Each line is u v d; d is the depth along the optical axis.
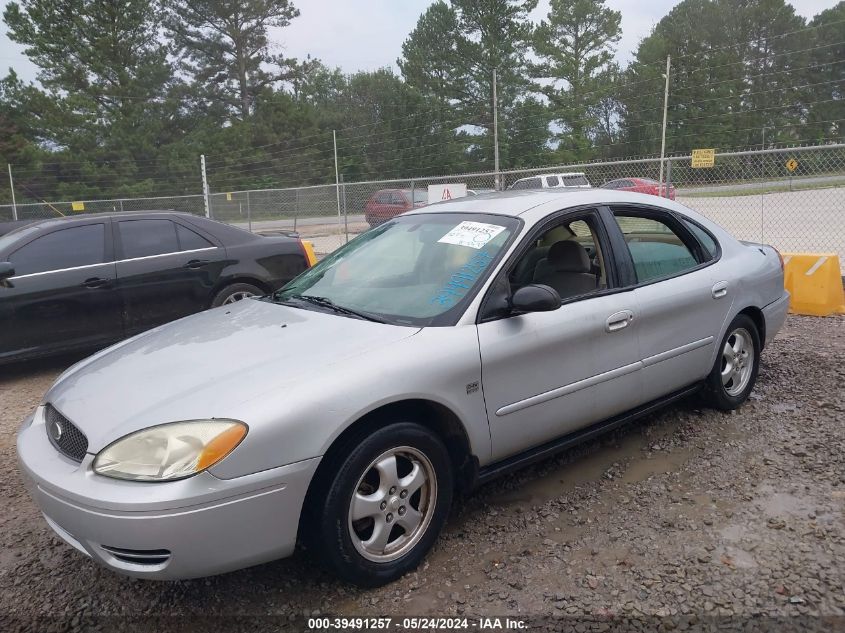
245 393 2.66
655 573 2.91
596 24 55.22
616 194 4.13
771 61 57.41
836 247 12.03
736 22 57.91
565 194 3.97
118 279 6.46
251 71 51.22
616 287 3.79
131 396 2.80
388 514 2.90
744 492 3.58
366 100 69.62
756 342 4.73
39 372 6.76
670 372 4.06
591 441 4.36
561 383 3.46
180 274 6.77
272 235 7.73
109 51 42.16
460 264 3.50
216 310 4.01
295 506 2.62
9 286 6.00
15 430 5.10
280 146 50.81
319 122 57.41
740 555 3.01
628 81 56.72
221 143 46.00
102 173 39.69
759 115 55.66
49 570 3.21
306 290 3.93
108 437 2.60
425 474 3.04
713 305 4.29
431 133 50.78
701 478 3.77
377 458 2.84
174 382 2.85
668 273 4.15
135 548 2.44
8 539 3.51
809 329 6.91
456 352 3.05
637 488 3.70
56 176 38.94
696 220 4.54
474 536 3.29
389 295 3.50
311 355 2.93
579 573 2.95
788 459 3.93
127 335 6.59
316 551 2.79
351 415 2.71
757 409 4.73
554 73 54.19
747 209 12.95
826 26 54.81
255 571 3.11
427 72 51.59
